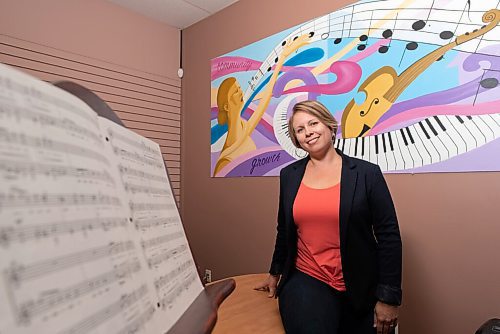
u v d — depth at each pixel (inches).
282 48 77.2
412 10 57.3
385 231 43.4
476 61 50.5
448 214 52.4
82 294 13.6
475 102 50.4
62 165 14.5
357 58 63.9
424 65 55.6
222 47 91.8
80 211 14.9
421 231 55.1
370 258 44.0
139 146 24.8
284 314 42.8
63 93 16.6
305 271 47.7
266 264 79.4
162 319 18.9
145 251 20.1
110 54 87.2
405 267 56.6
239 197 86.0
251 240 82.9
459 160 51.4
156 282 20.1
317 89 70.0
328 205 44.3
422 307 54.5
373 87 61.5
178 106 103.3
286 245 51.9
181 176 103.0
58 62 77.2
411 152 56.3
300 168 51.3
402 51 58.2
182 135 103.3
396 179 58.1
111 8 88.0
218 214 91.3
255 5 83.7
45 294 12.1
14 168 12.3
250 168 83.3
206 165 95.3
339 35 66.8
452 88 52.6
